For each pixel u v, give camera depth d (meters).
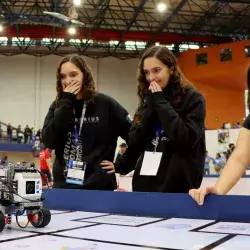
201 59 17.36
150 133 1.88
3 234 0.95
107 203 1.43
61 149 2.06
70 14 12.62
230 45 16.58
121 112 2.13
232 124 17.16
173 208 1.28
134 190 1.90
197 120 1.71
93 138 2.04
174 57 1.83
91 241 0.85
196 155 1.79
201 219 1.22
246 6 15.46
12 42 18.34
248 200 1.16
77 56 1.98
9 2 15.05
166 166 1.78
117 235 0.92
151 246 0.79
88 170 2.01
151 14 16.34
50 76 18.88
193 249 0.76
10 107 18.45
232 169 1.43
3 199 1.09
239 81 16.72
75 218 1.26
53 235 0.93
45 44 18.45
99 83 19.22
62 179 2.05
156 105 1.73
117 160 2.09
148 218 1.26
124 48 19.23
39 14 15.74
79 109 2.05
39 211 1.06
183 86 1.81
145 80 1.91
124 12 16.28
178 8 15.01
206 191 1.22
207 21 16.91
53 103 2.09
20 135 17.41
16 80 18.64
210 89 17.41
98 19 16.47
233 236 0.91
